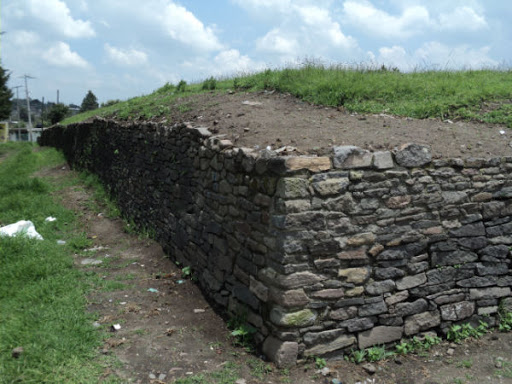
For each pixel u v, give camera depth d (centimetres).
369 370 393
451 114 708
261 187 411
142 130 810
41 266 574
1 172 1483
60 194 1070
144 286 570
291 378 375
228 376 373
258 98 834
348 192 400
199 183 568
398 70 1019
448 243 450
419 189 430
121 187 939
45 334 398
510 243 480
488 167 464
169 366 386
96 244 757
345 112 696
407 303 434
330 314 402
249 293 438
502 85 829
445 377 394
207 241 541
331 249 395
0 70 3775
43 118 5672
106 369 374
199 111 750
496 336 466
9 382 337
